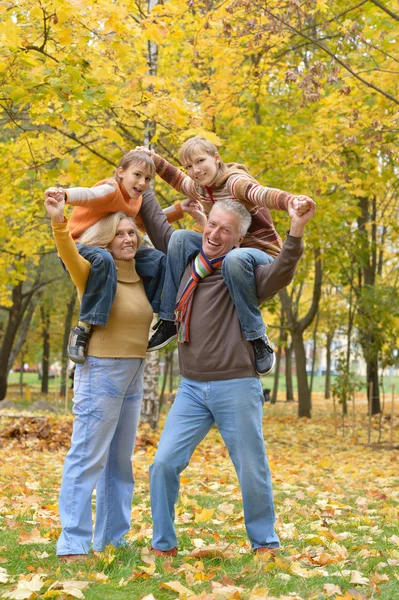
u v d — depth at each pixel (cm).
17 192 1125
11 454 988
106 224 396
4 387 2291
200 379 380
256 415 378
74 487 378
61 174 813
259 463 380
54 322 3247
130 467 412
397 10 896
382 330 1811
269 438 1441
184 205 454
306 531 498
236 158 1127
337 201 1452
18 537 442
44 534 460
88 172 1103
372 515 588
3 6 627
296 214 348
